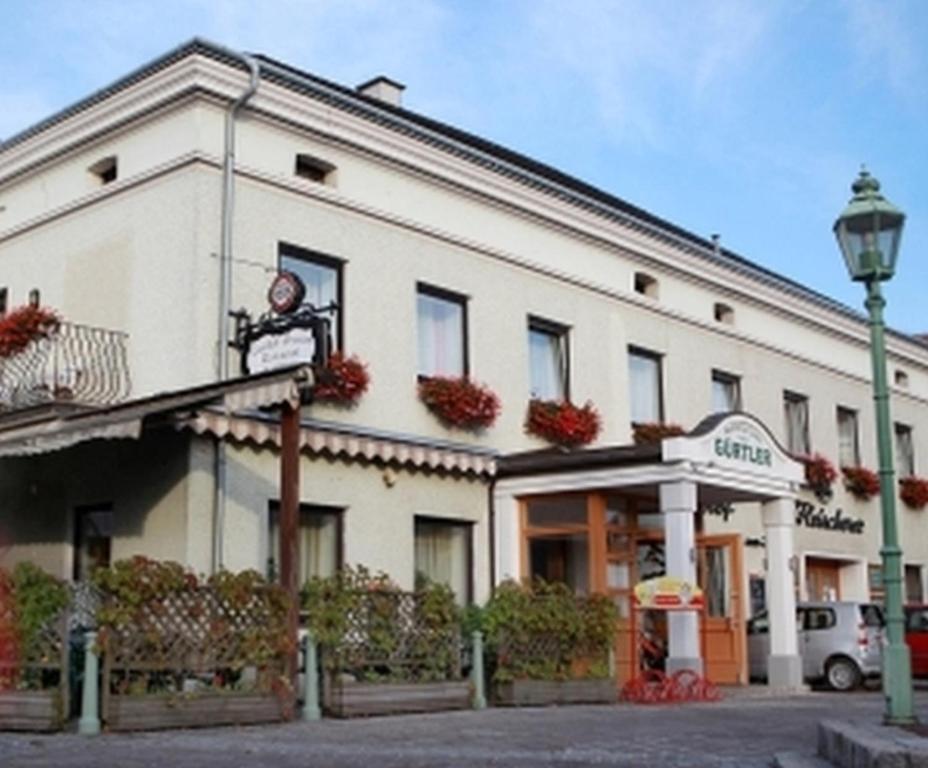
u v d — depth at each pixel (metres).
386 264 17.17
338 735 10.88
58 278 16.86
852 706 15.07
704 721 12.55
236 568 14.49
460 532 17.83
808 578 26.88
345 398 16.11
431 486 17.17
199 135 15.16
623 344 21.44
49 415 14.11
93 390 15.41
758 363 25.45
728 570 19.77
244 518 14.68
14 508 16.50
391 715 13.12
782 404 26.17
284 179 15.88
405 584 16.52
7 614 11.55
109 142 16.44
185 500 14.17
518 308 19.34
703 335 23.73
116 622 11.12
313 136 16.41
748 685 19.44
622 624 17.58
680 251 22.92
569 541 17.67
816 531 26.56
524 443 19.08
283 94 15.94
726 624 19.69
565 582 17.56
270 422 14.57
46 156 17.19
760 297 25.44
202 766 8.59
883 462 10.32
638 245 21.89
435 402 17.34
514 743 10.26
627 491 17.69
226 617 11.95
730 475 17.59
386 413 16.80
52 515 15.89
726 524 23.28
